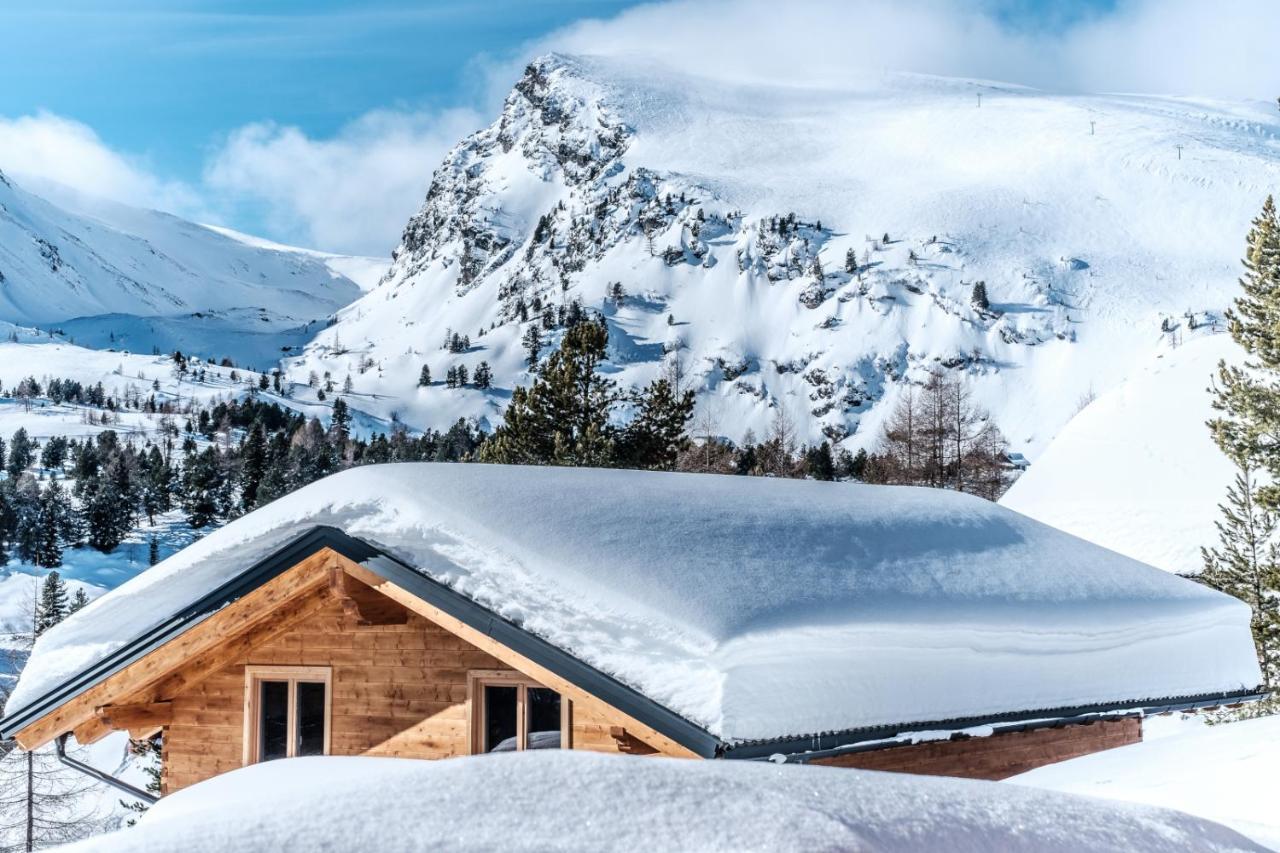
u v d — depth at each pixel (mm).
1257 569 19000
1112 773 6875
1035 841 3006
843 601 8836
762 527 10008
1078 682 10023
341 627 10109
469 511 8609
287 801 2664
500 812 2594
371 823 2500
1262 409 19750
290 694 10281
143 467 135375
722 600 8031
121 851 2320
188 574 9633
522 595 8016
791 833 2551
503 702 9477
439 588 8195
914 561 10500
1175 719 17578
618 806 2656
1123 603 11305
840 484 12836
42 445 190625
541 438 25734
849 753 8898
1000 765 10336
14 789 25656
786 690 7582
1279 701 15430
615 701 7500
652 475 11156
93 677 9352
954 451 76625
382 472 9078
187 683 10492
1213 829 3568
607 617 7793
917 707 8516
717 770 3014
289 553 8820
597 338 26312
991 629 9688
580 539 8508
